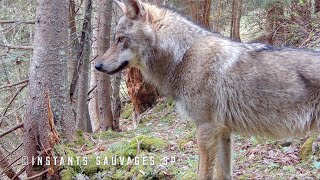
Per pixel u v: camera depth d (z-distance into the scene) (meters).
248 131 1.24
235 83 1.19
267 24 3.45
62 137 1.67
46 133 1.60
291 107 1.16
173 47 1.27
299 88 1.14
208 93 1.21
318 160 1.46
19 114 2.51
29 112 1.64
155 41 1.30
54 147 1.57
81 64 2.54
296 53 1.18
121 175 1.53
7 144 2.35
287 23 3.40
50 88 1.63
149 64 1.33
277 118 1.18
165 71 1.30
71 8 2.63
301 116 1.16
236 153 1.68
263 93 1.17
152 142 1.78
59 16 1.64
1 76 2.10
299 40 3.26
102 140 2.06
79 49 2.50
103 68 1.33
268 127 1.21
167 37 1.28
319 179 1.32
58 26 1.64
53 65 1.63
